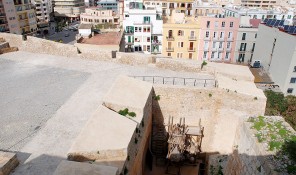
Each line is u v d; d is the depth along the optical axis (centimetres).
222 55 6125
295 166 910
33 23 9775
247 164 1096
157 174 1962
